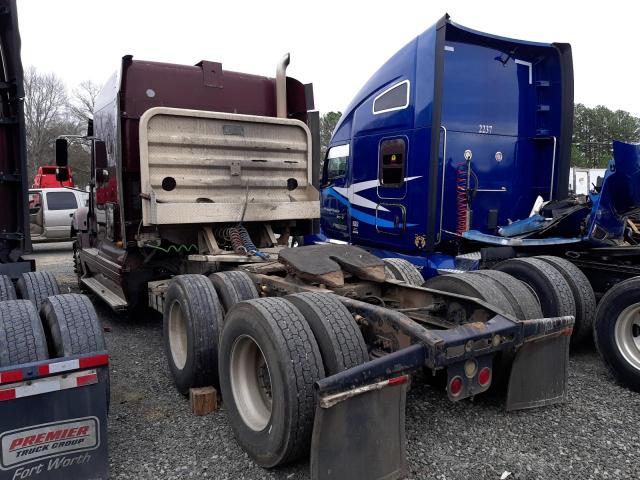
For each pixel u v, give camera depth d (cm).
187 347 421
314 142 688
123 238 595
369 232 812
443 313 411
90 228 828
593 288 575
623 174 539
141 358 550
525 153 766
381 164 775
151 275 632
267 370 340
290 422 294
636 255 539
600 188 573
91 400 299
